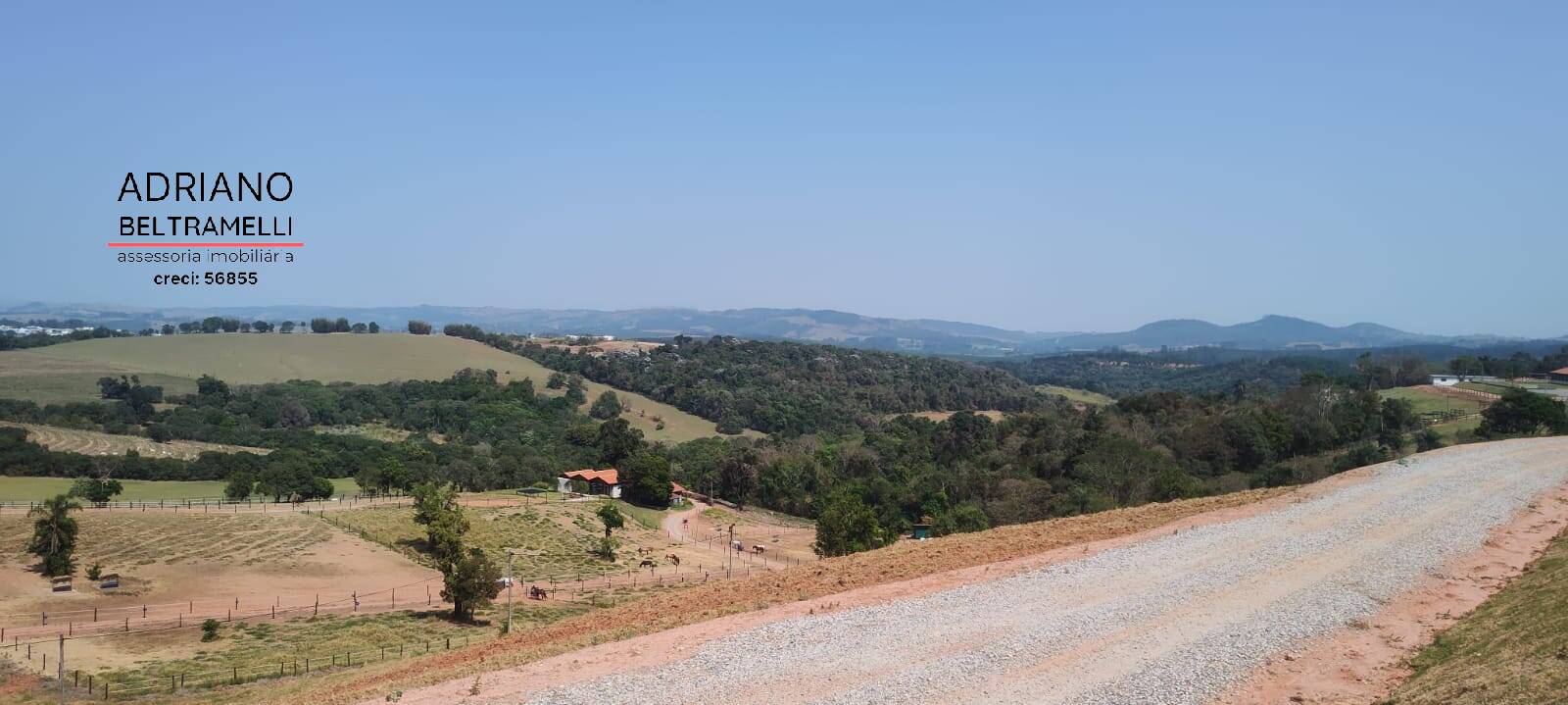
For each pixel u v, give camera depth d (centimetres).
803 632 2366
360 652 4578
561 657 2389
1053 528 3750
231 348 16550
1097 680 1970
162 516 7438
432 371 16662
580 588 6819
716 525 10269
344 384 15475
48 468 9288
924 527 9331
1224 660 2053
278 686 3500
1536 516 3297
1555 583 2286
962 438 12400
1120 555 3000
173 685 3847
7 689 3803
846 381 19062
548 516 9188
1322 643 2148
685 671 2134
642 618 3006
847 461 11906
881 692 1953
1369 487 3962
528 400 15600
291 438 12144
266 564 6588
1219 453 9125
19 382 13012
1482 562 2736
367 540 7512
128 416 11994
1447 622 2238
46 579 5722
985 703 1883
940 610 2505
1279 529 3262
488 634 5097
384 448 11850
